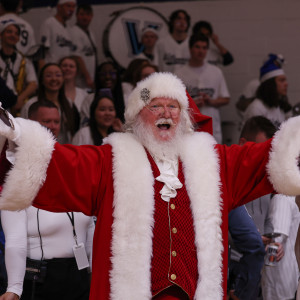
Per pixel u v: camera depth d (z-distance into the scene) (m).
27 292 8.18
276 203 9.57
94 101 12.97
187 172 7.40
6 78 15.12
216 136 17.36
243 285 8.88
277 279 9.62
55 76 13.73
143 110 7.61
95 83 14.99
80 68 17.38
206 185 7.31
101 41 19.81
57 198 7.04
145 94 7.58
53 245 8.24
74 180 7.07
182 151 7.55
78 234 8.32
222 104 17.48
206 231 7.16
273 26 20.27
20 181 6.69
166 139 7.54
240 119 19.22
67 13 17.75
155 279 7.02
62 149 7.07
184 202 7.28
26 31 16.59
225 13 20.33
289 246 9.67
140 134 7.57
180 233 7.14
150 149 7.51
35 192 6.83
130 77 15.59
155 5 20.23
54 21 17.69
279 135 7.31
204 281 7.03
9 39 15.15
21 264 8.03
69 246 8.28
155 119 7.54
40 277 8.16
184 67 17.59
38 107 10.43
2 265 8.60
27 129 6.79
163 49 18.77
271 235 9.48
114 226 7.07
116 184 7.19
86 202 7.20
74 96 15.69
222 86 17.69
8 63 15.20
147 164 7.35
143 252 7.00
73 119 14.04
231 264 9.02
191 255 7.12
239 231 8.76
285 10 20.27
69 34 17.92
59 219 8.22
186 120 7.75
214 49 19.20
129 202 7.11
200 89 17.41
